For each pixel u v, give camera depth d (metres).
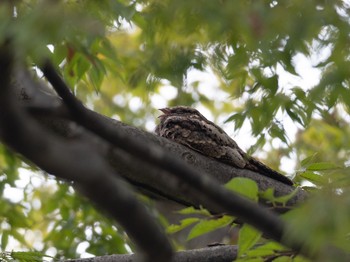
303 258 6.79
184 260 8.88
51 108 5.82
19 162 14.16
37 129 4.89
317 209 5.55
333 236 5.71
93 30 5.23
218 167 9.69
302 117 9.38
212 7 6.95
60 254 14.55
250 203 5.77
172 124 10.66
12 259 9.43
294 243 5.89
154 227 5.35
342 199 5.61
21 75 6.32
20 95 6.80
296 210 6.05
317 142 14.02
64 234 14.76
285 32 6.99
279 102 9.24
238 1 6.92
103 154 6.75
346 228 5.64
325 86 7.66
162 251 5.45
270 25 6.89
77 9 6.85
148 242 5.39
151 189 8.19
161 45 9.45
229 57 8.86
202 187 5.66
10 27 5.05
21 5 5.63
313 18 6.91
